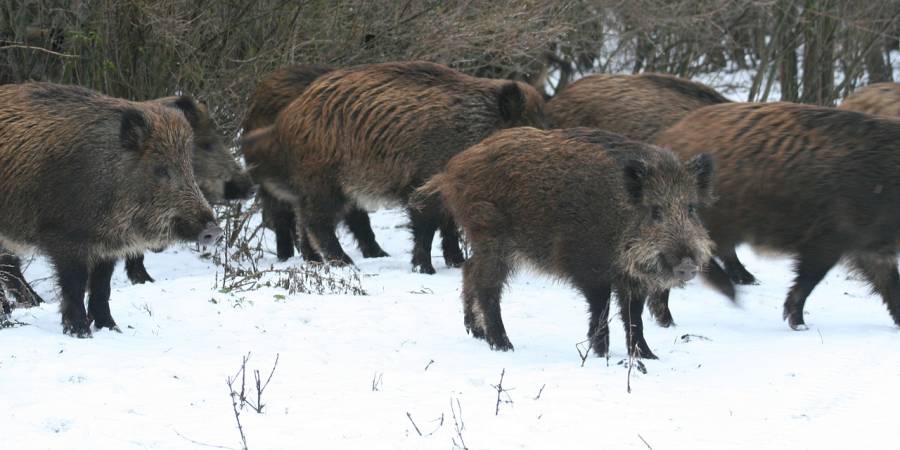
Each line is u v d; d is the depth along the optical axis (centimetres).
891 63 8994
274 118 4350
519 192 2689
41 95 2784
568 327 3052
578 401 2244
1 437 1920
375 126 3931
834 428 2116
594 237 2616
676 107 4034
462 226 2836
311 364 2478
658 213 2580
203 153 3600
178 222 2734
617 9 6625
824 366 2605
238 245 4484
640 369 2514
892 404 2283
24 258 3962
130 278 3875
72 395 2164
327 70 4453
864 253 3177
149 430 1978
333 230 4109
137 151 2700
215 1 4884
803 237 3167
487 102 3944
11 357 2441
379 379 2344
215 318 2938
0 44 4512
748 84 8419
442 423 2061
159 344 2638
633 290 2667
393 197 3981
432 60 5356
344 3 5197
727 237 3297
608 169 2622
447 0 5412
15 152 2716
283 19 5041
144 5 4516
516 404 2208
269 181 4216
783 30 7600
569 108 4191
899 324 3188
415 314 3094
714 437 2045
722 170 3259
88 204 2681
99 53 4656
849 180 3105
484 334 2827
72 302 2725
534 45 5541
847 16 7200
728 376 2500
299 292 3359
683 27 6869
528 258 2727
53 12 4588
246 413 2092
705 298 3584
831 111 3225
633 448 1970
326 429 2014
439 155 3891
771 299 3600
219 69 4919
